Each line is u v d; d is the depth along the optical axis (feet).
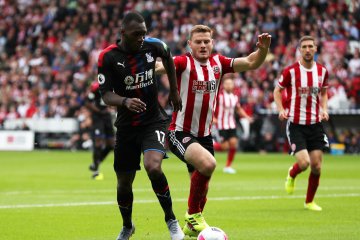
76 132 217.77
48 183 104.42
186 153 52.39
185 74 54.54
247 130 197.77
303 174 121.80
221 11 229.66
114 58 48.11
